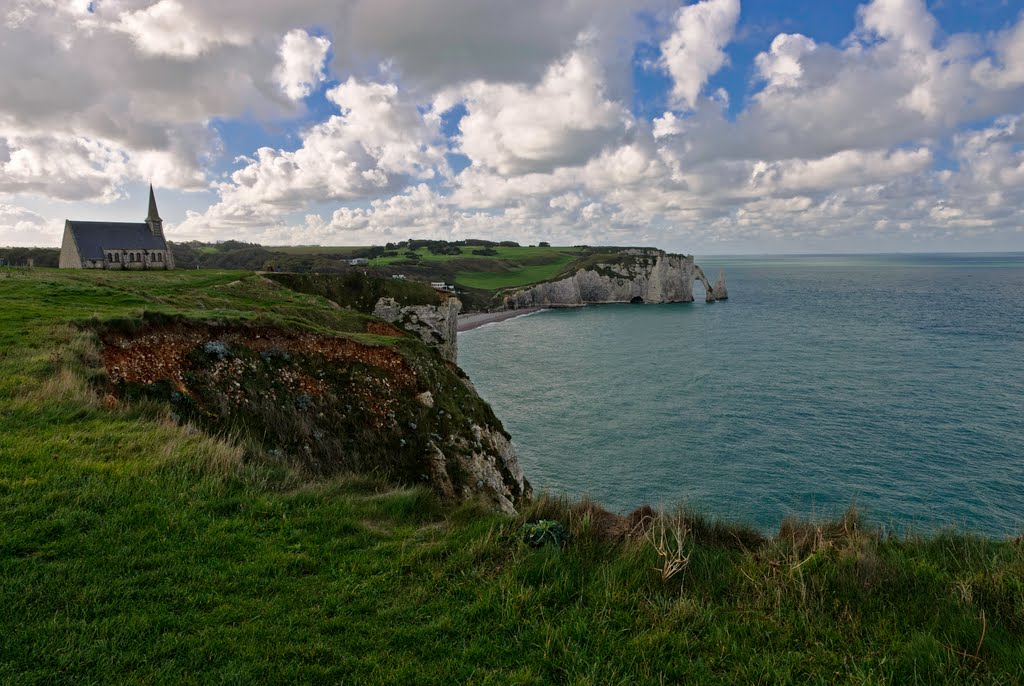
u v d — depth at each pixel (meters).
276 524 8.17
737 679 5.21
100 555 6.58
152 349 17.69
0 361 13.27
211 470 9.55
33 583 5.92
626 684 5.07
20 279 28.02
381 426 21.64
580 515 8.81
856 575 6.71
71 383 12.33
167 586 6.23
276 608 6.09
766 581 6.86
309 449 18.17
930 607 6.17
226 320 21.25
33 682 4.71
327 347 23.70
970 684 4.90
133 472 8.77
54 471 8.35
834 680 5.14
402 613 6.15
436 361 29.45
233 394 18.16
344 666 5.24
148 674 4.96
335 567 7.15
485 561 7.28
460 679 5.15
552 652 5.52
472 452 24.38
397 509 9.59
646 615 6.18
